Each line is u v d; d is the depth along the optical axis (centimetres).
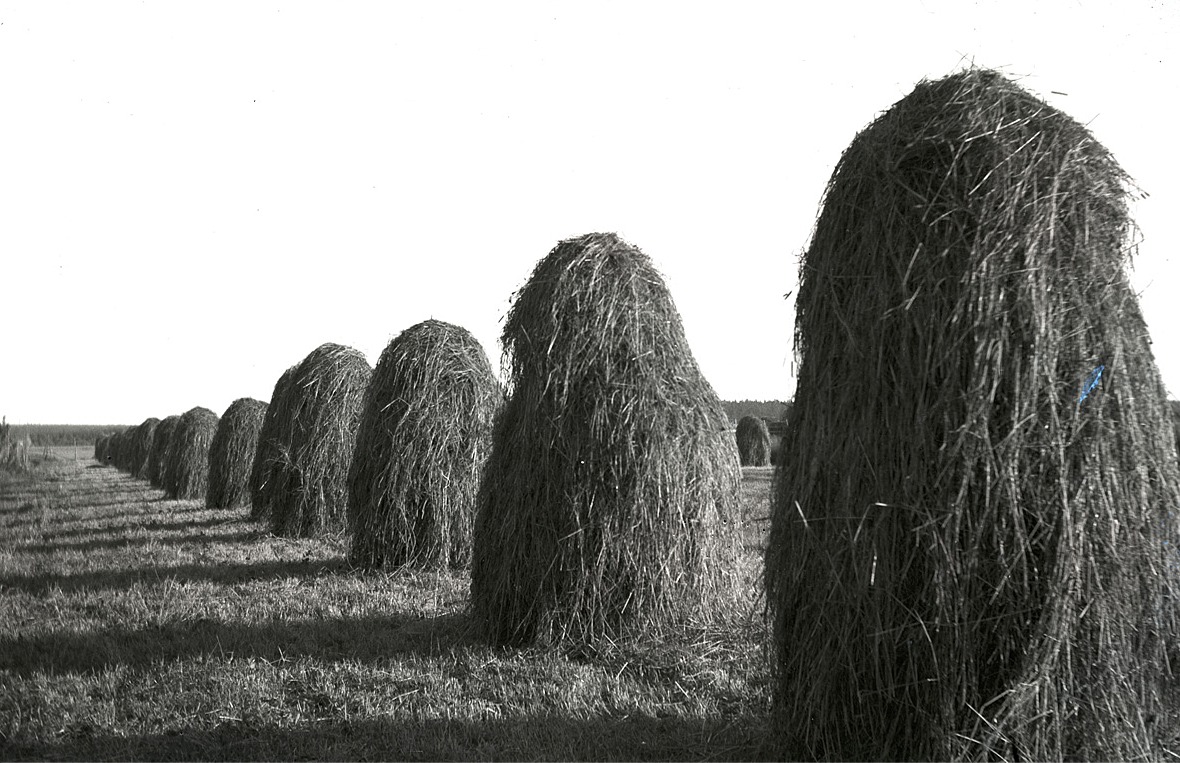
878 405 424
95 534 1538
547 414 718
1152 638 423
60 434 10994
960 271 409
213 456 2102
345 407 1503
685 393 752
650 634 692
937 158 434
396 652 696
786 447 475
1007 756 396
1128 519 412
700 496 741
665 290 771
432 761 478
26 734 523
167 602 891
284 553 1280
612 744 498
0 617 833
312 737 515
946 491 402
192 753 495
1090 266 418
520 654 678
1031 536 399
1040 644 396
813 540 441
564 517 701
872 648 417
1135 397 429
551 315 728
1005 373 402
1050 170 420
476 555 762
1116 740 405
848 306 442
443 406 1115
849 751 430
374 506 1098
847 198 458
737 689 584
